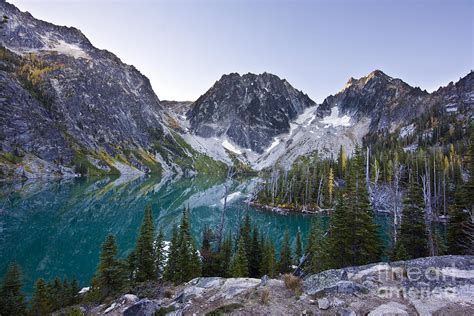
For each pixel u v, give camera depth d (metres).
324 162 129.50
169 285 22.66
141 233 35.66
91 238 66.94
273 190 109.38
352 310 9.53
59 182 145.88
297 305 10.52
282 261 39.81
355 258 30.69
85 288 37.25
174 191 151.50
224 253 38.94
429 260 12.64
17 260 51.78
